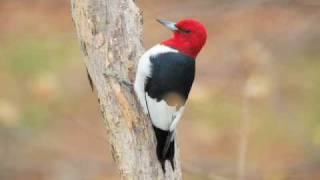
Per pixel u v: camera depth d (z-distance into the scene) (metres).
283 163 15.26
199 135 16.09
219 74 17.33
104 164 15.71
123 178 8.87
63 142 16.22
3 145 16.08
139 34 9.16
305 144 15.66
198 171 11.95
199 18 18.02
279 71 16.83
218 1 16.17
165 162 8.84
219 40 18.31
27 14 19.80
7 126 16.16
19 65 17.41
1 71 17.41
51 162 15.96
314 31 17.98
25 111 16.47
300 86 16.84
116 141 8.91
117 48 8.95
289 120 15.94
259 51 15.62
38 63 17.44
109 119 8.93
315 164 14.92
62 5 20.00
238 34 18.28
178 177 8.95
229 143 15.91
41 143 16.08
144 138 8.82
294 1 15.60
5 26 19.14
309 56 17.69
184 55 9.28
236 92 15.93
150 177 8.77
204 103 15.29
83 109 16.97
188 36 9.46
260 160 15.38
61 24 19.22
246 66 14.80
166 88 8.92
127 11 9.04
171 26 9.56
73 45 17.66
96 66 8.98
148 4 18.00
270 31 18.14
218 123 15.95
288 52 17.72
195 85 17.05
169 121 8.88
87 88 17.25
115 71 8.91
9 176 15.80
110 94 8.91
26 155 16.09
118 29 8.97
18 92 16.88
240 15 18.70
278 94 16.17
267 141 15.71
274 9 18.34
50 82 16.91
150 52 9.21
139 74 8.91
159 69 8.98
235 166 14.75
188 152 15.97
